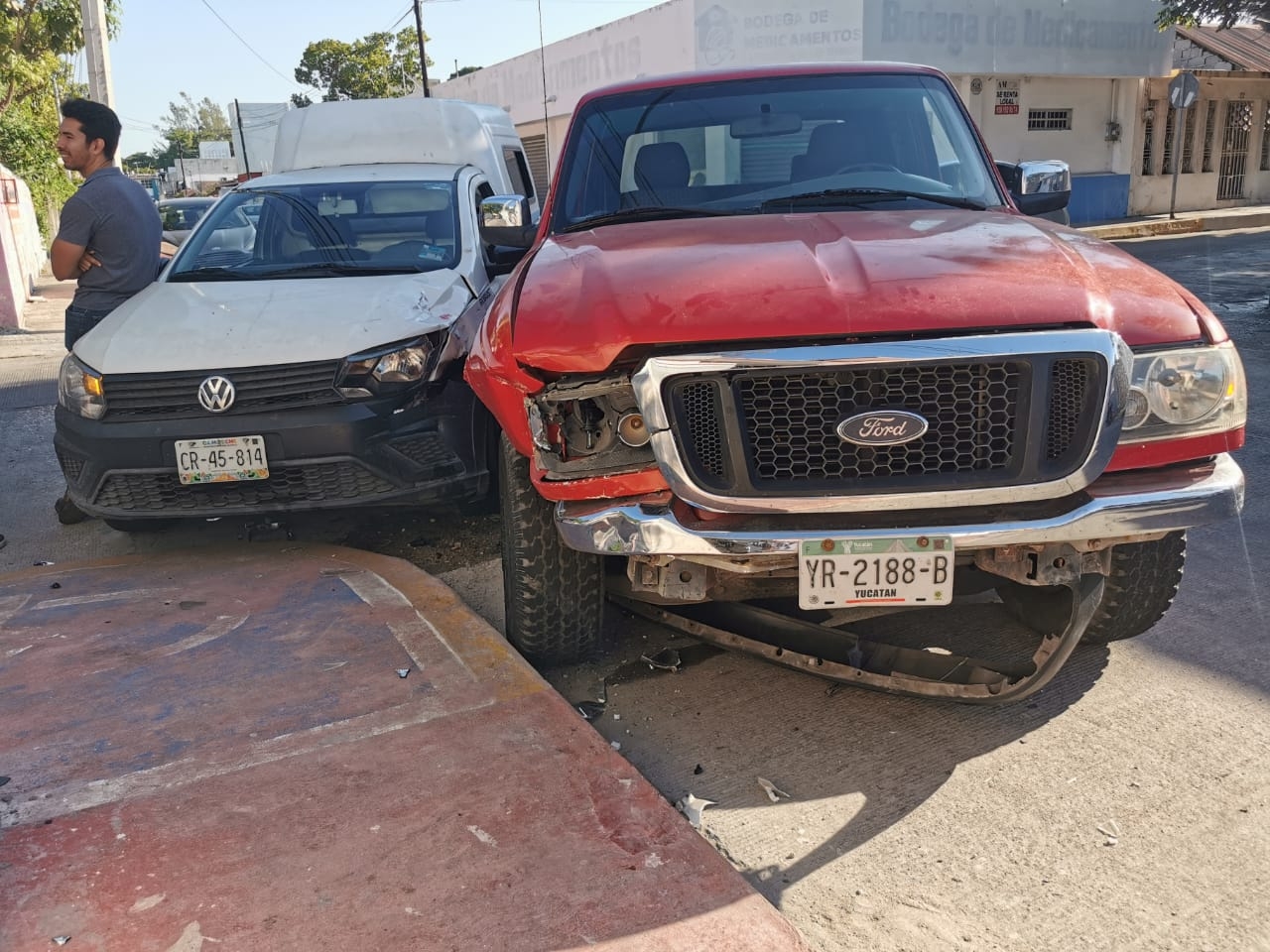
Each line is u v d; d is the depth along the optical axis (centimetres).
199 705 316
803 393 247
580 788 264
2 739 302
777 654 330
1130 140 2212
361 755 283
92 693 328
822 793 277
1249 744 290
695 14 2000
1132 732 299
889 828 261
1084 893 235
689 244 308
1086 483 247
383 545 488
